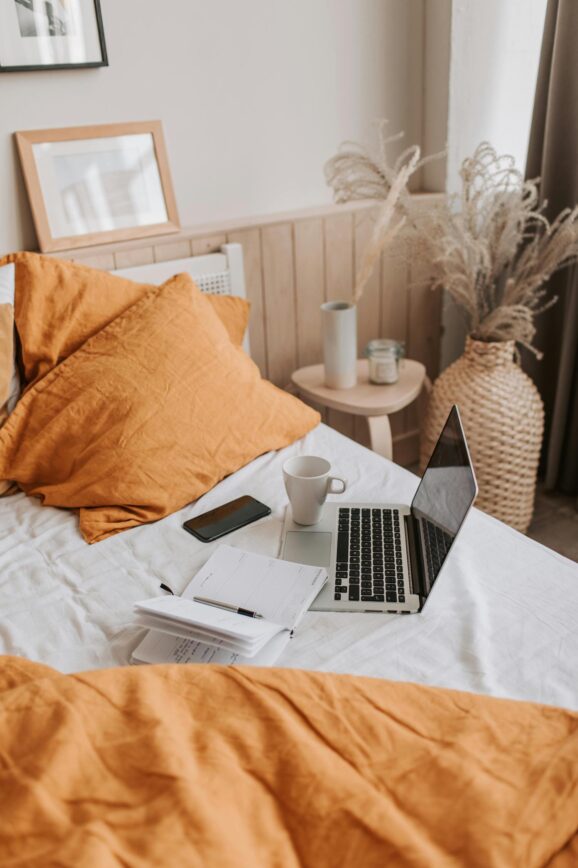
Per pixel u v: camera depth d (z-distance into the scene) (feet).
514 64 7.68
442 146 8.24
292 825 2.50
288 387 7.88
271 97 7.39
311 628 3.74
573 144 7.15
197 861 2.26
